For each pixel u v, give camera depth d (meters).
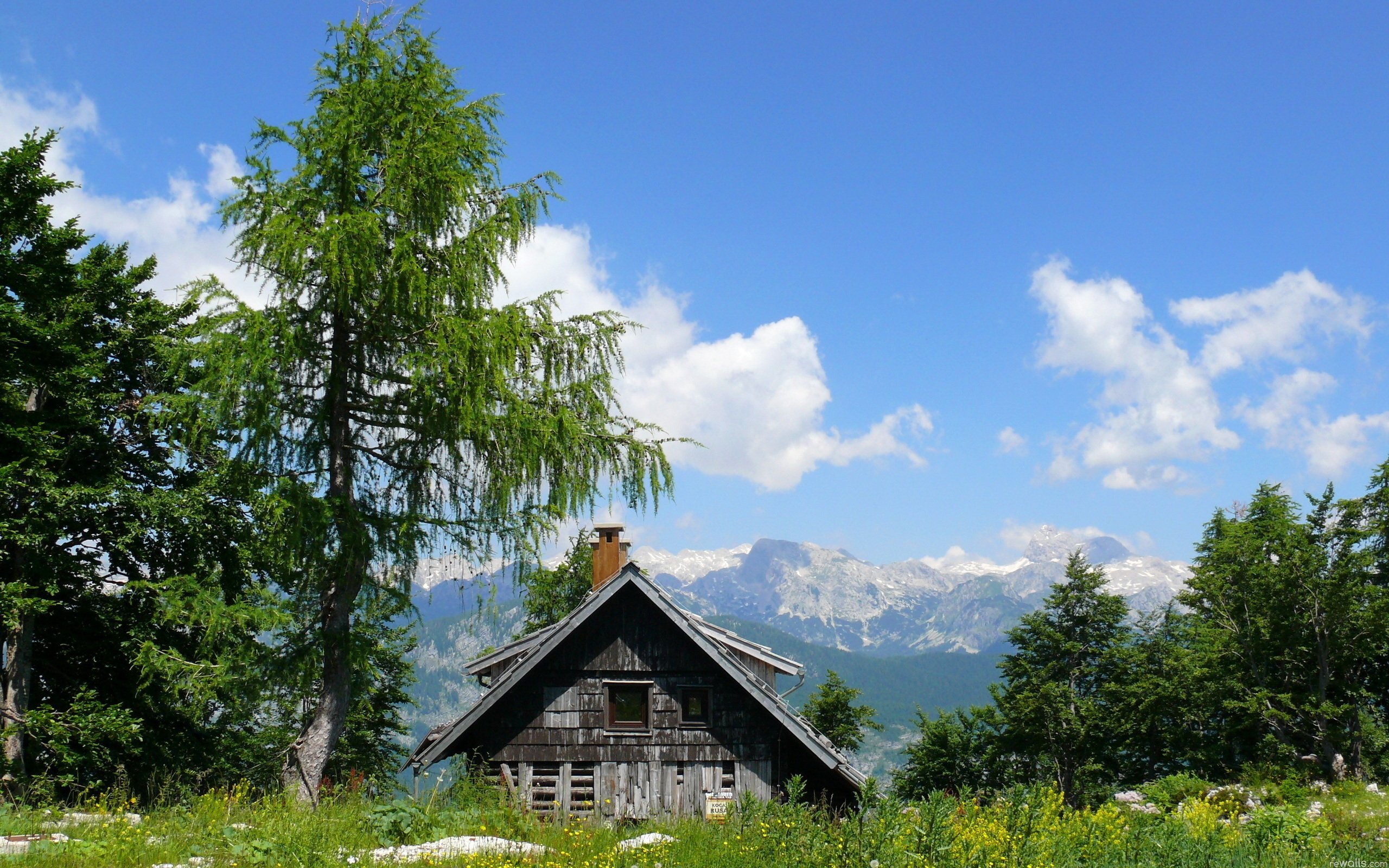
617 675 21.00
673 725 20.75
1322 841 13.48
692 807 20.31
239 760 22.95
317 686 16.55
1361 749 38.47
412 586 16.39
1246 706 40.69
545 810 20.28
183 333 15.29
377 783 24.69
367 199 15.77
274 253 14.57
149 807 14.52
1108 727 49.09
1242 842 12.43
